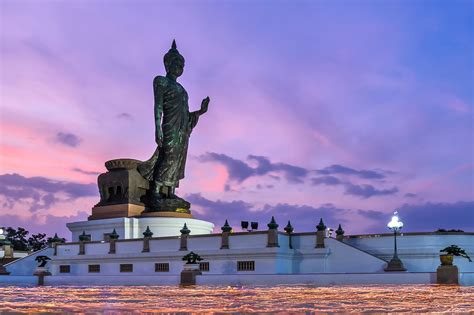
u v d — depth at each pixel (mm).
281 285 43406
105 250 66812
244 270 56094
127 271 64250
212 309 22062
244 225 69250
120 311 21000
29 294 35562
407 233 55344
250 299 27766
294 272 56031
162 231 75062
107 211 78375
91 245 68188
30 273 72250
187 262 50250
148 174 79938
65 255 69375
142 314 19781
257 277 46375
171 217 75438
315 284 43719
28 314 19375
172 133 80688
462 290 33562
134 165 79750
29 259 72625
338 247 54625
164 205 77500
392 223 51906
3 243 91062
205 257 58500
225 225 58531
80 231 79062
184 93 82625
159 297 30234
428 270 54031
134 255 63531
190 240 60781
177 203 78375
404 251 54906
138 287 45562
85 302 26859
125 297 30781
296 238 56812
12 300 29000
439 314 19766
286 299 27578
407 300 26266
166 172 80000
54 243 72625
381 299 27016
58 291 39719
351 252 53875
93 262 66812
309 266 55500
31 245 140750
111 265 65562
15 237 140875
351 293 31672
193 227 76750
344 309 21750
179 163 81438
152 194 79250
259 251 55062
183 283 49500
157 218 75062
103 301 27516
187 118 82938
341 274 44094
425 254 54281
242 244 57000
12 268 71125
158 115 80625
